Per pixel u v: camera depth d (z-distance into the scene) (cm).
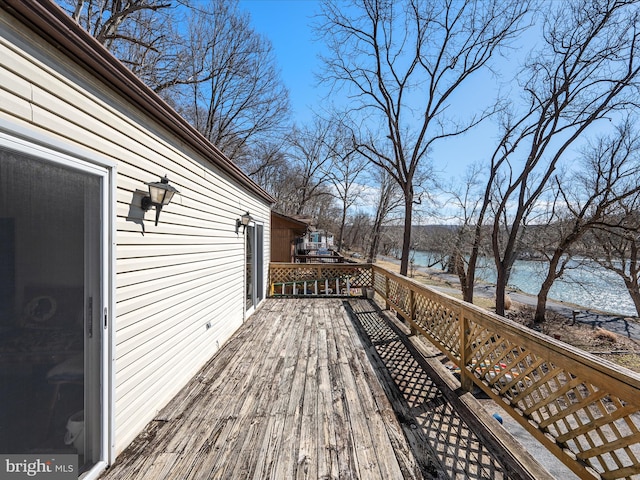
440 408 251
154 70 923
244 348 394
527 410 199
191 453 195
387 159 905
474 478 174
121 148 206
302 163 2294
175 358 278
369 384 292
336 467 183
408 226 863
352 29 877
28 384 141
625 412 129
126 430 204
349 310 609
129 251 213
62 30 146
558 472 314
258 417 236
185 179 306
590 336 1030
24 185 140
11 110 132
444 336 330
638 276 1438
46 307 150
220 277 404
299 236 1638
